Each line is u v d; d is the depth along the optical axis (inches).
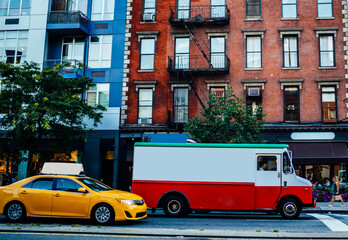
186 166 498.3
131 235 337.4
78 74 876.0
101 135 870.4
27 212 403.2
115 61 907.4
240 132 693.9
